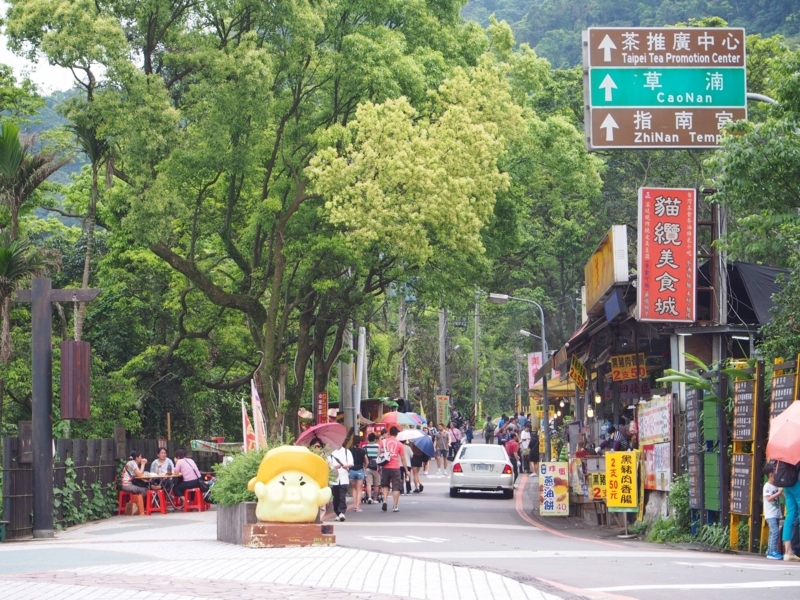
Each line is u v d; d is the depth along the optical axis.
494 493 31.33
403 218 24.97
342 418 41.28
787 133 17.05
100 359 33.69
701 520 16.39
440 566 11.36
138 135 24.14
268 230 28.55
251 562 12.15
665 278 18.70
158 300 36.06
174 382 37.41
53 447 21.09
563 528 21.23
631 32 19.33
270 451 14.80
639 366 22.50
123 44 24.14
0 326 21.84
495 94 27.42
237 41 26.92
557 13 99.06
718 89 19.25
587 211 45.53
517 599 8.55
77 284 37.03
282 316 29.12
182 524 21.12
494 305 50.78
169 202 25.02
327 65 27.41
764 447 14.91
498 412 99.25
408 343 65.12
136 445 27.91
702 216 32.97
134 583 9.96
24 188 22.28
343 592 9.12
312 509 14.49
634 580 10.27
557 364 26.36
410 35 29.58
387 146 24.83
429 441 32.00
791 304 16.81
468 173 25.78
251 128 26.36
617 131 19.17
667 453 17.78
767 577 10.55
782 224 17.56
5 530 18.39
